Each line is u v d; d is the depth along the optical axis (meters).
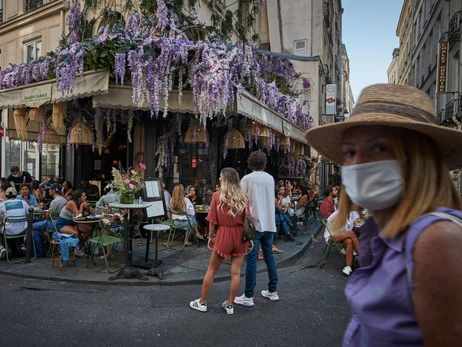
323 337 3.55
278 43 19.86
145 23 7.69
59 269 5.65
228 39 9.60
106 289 4.88
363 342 0.99
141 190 6.04
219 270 5.72
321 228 11.06
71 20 9.23
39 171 12.37
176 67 6.57
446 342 0.75
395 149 0.98
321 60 18.75
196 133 7.70
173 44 6.29
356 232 6.09
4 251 6.21
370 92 1.08
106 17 8.95
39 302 4.37
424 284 0.78
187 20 8.86
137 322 3.81
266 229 4.31
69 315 3.98
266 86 8.80
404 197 0.95
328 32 23.02
